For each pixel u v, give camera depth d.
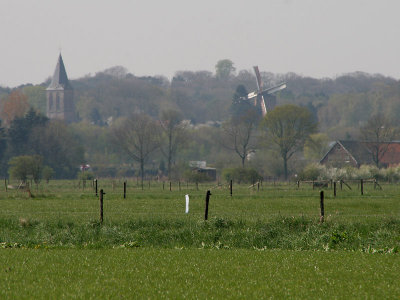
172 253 70.88
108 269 59.31
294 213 120.94
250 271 58.47
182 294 48.16
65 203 150.25
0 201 158.50
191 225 95.56
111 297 47.00
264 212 123.25
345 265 62.09
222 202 152.62
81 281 53.16
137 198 172.88
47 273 56.94
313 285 52.00
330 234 84.44
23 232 92.50
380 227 93.00
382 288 50.75
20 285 51.22
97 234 88.75
